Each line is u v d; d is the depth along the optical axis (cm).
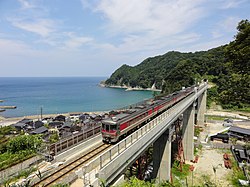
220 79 10112
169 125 2873
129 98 16112
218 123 7169
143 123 2691
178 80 13075
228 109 8744
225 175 3659
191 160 4278
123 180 1538
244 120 7144
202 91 6525
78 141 1933
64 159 1672
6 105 13650
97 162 1390
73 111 11738
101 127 2111
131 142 1736
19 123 7381
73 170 1486
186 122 4481
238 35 1516
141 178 2489
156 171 3031
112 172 1365
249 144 4556
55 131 6359
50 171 1452
